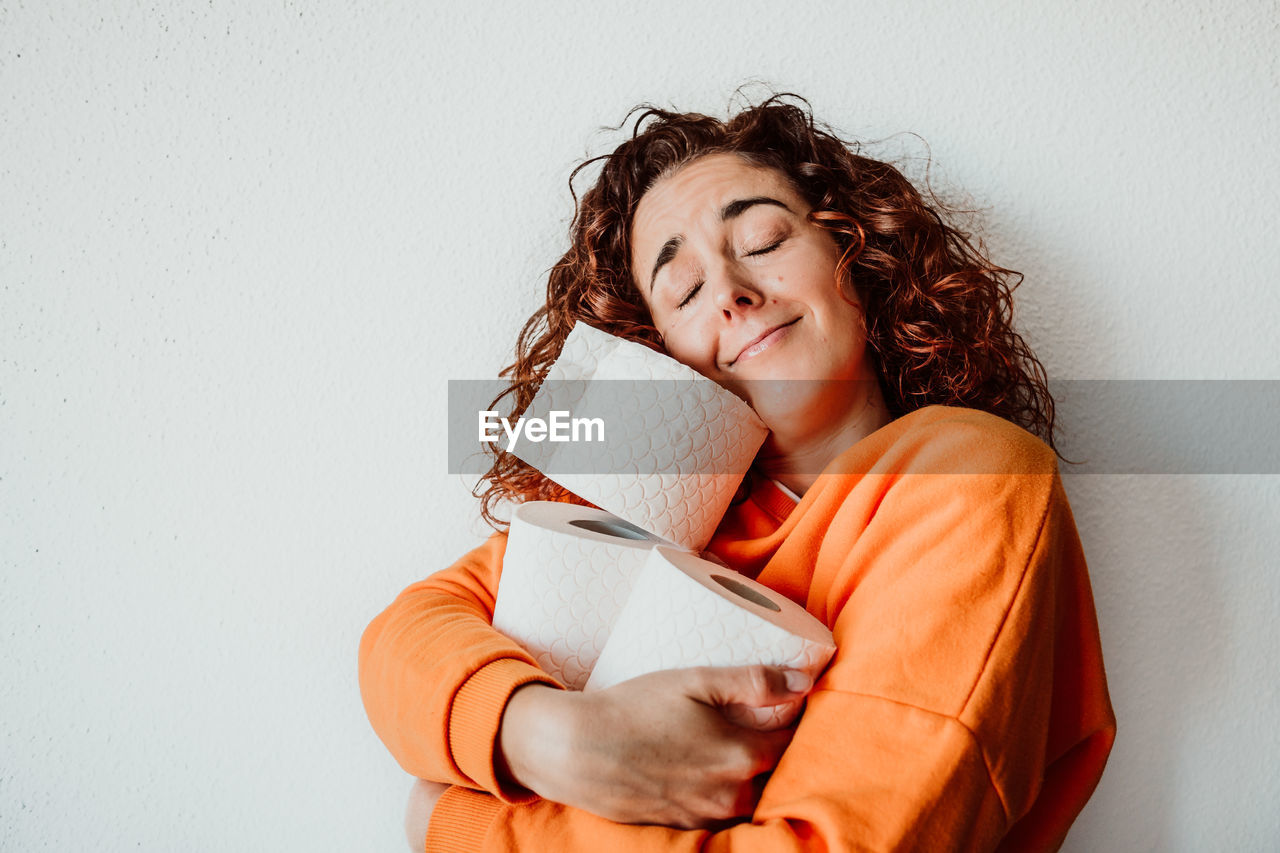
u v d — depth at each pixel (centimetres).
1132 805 92
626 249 95
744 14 101
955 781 53
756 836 53
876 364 92
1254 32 95
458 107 103
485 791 65
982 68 98
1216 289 94
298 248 102
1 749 100
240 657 101
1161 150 95
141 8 102
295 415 102
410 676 68
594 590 71
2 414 101
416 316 102
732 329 79
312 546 101
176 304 102
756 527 85
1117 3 96
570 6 102
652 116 102
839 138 100
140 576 101
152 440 101
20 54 101
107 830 101
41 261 101
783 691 57
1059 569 64
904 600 59
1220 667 92
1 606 100
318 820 100
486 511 99
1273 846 91
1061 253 96
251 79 103
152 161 102
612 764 56
